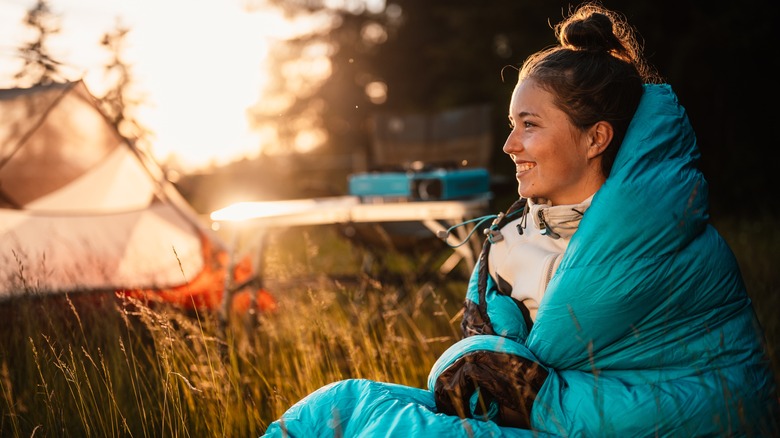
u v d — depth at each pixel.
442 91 13.16
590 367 1.47
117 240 3.33
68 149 3.51
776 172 9.93
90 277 3.02
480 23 11.98
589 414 1.39
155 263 3.29
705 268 1.44
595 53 1.54
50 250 3.11
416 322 3.14
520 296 1.62
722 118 10.23
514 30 11.65
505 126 11.47
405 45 16.94
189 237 3.61
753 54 10.02
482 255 1.71
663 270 1.40
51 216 3.32
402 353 2.54
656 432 1.36
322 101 20.09
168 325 2.22
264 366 2.54
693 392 1.40
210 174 10.38
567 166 1.53
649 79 1.74
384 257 4.83
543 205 1.54
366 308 3.28
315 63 21.22
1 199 3.28
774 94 10.18
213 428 2.07
